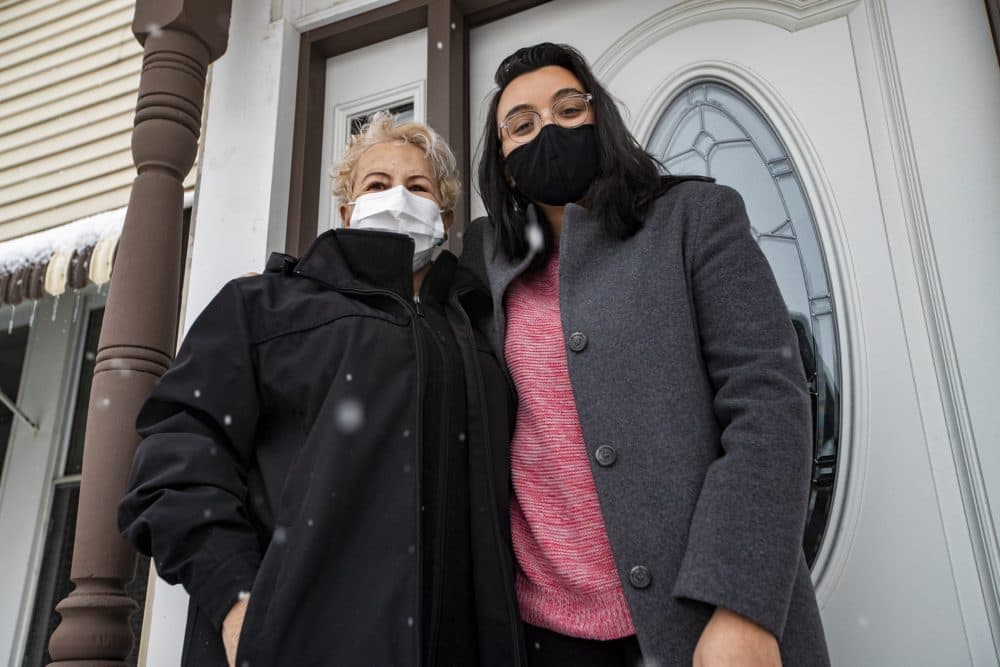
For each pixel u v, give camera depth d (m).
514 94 1.43
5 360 4.06
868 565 1.58
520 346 1.27
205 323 1.20
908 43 1.85
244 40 2.50
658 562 1.00
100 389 1.72
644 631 0.98
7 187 2.94
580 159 1.35
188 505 1.03
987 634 1.46
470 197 2.17
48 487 3.70
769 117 1.96
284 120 2.38
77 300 3.99
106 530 1.60
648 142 2.08
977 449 1.55
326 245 1.29
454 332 1.28
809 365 1.76
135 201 1.92
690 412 1.05
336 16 2.44
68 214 2.78
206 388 1.13
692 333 1.10
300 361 1.17
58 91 3.01
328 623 0.98
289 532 1.02
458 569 1.09
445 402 1.16
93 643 1.54
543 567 1.13
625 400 1.09
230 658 0.96
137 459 1.09
